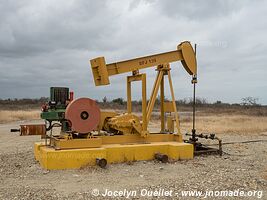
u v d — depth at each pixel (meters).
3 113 34.28
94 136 8.92
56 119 8.63
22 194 6.11
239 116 37.81
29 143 13.30
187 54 10.39
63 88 8.90
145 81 9.66
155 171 8.02
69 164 8.06
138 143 9.64
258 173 7.92
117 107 50.31
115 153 8.80
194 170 8.18
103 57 9.13
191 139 10.67
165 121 11.55
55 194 6.14
